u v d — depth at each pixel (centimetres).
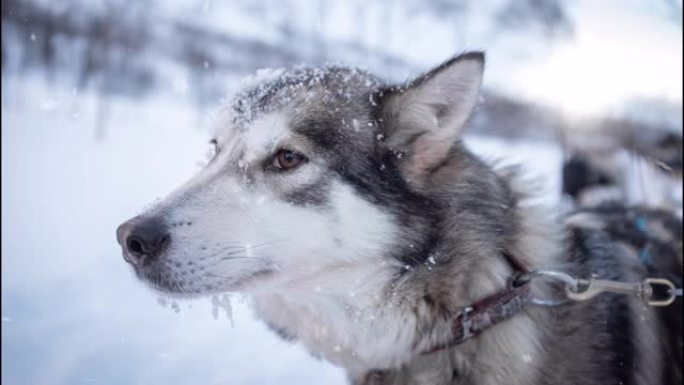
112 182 221
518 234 78
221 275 75
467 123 77
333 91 80
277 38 463
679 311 85
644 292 75
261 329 122
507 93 409
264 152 78
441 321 75
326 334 78
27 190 204
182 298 75
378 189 76
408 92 77
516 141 333
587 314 77
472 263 75
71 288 133
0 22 334
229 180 78
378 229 76
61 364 107
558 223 82
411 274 75
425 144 77
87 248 157
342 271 76
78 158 253
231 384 106
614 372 76
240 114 81
